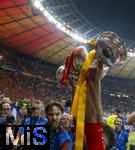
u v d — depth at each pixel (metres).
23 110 8.80
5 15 30.25
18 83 39.25
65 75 2.10
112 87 54.78
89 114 1.77
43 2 30.75
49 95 43.78
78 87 1.84
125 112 50.94
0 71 37.16
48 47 39.97
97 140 1.76
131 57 44.84
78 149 1.75
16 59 40.69
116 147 9.63
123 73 51.94
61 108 3.76
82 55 2.06
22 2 28.42
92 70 1.79
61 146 3.64
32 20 32.38
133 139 19.58
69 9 37.00
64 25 36.09
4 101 7.76
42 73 45.31
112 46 1.79
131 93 55.00
